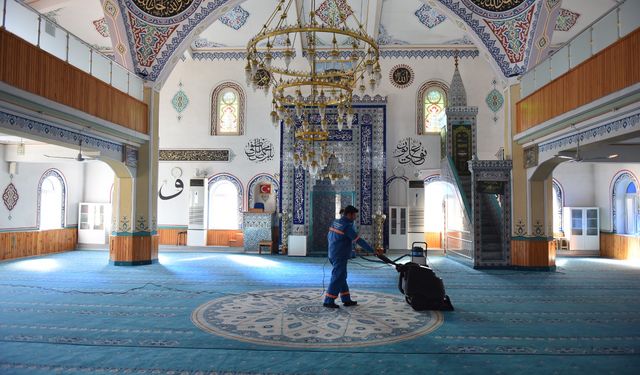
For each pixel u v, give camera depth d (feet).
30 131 20.01
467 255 30.22
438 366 10.32
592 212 38.42
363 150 38.78
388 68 40.40
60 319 14.62
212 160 40.60
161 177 40.75
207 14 29.37
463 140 36.40
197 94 40.98
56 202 38.14
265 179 40.24
